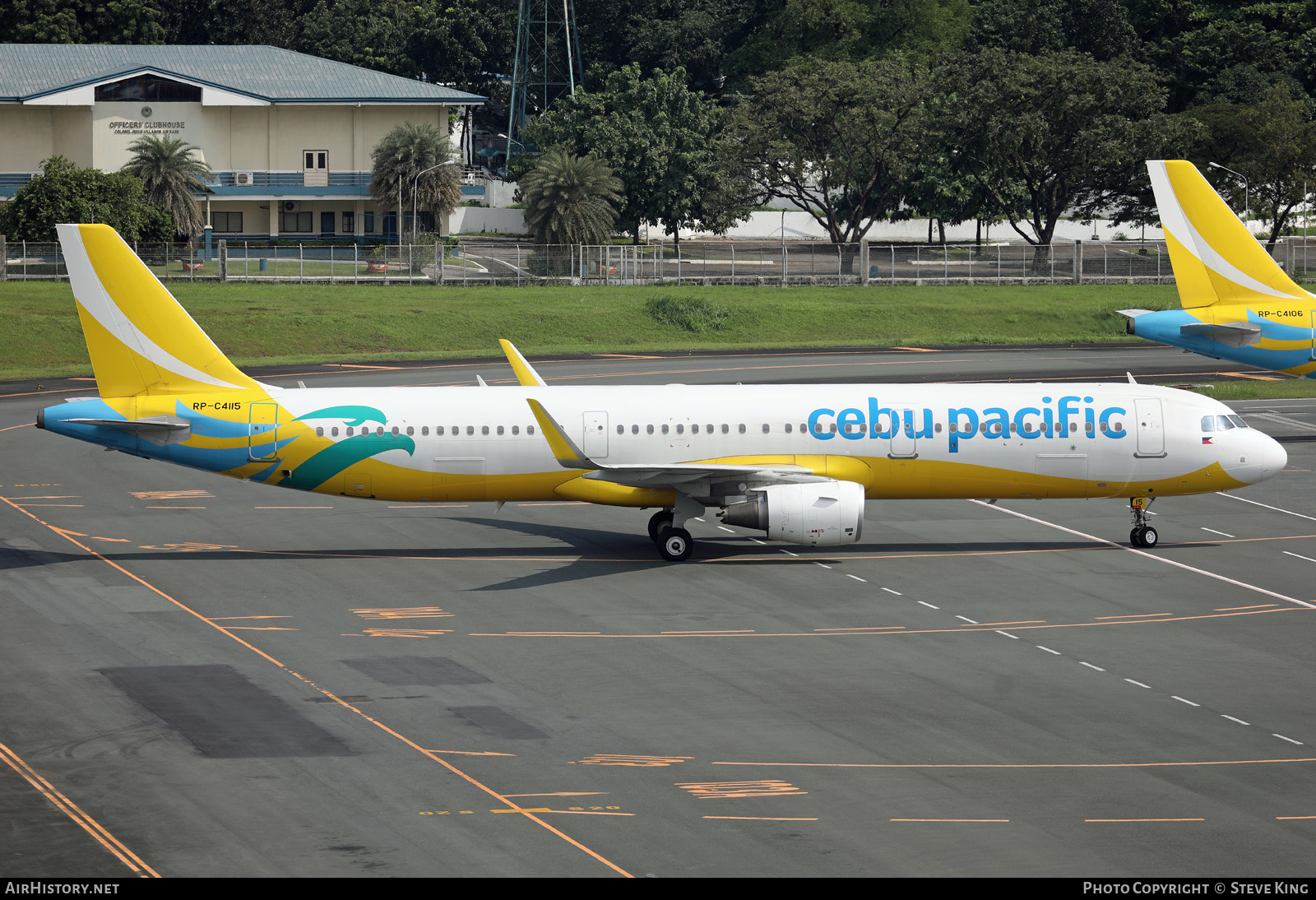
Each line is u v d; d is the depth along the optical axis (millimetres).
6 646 152000
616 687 141125
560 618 165875
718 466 187875
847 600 174875
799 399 195125
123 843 103438
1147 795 115062
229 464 187625
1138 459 196250
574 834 105688
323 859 100875
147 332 185750
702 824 107875
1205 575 189625
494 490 192625
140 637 156375
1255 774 120000
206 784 114562
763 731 128875
